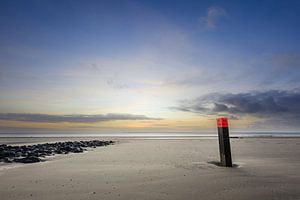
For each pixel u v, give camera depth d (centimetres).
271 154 2006
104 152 2308
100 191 810
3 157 1731
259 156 1861
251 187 852
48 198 731
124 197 740
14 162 1552
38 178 1027
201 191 805
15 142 4428
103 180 986
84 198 730
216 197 735
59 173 1150
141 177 1046
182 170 1223
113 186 880
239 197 733
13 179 1008
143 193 785
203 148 2738
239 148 2688
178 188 847
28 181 966
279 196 741
